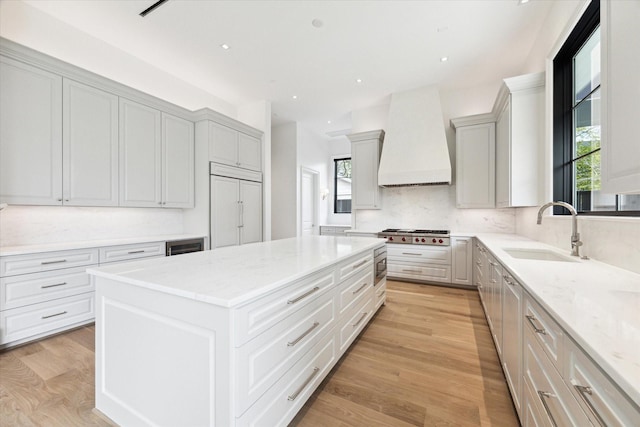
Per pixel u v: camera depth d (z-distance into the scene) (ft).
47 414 4.74
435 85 13.62
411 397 5.25
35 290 7.50
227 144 13.35
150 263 5.30
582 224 6.17
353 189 15.89
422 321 8.91
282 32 9.59
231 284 3.78
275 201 19.92
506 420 4.66
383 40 10.02
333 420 4.67
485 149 12.54
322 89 14.10
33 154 7.82
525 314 4.12
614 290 3.59
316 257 5.98
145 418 4.06
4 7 7.99
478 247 11.03
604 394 2.03
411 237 13.55
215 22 9.09
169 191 11.61
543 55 9.07
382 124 16.20
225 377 3.25
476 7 8.40
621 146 3.16
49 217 9.04
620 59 3.19
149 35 9.82
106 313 4.52
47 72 8.07
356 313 7.25
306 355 4.80
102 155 9.39
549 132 8.38
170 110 11.66
